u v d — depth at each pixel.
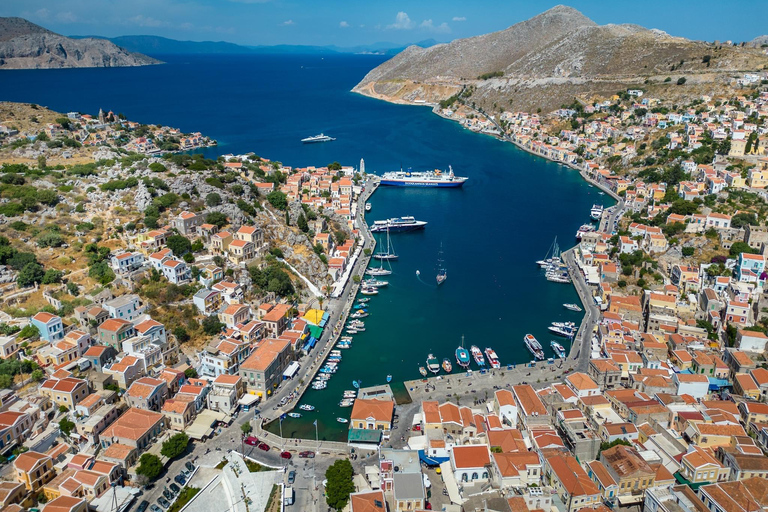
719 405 150.62
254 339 183.62
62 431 139.12
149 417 142.62
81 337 161.75
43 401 143.00
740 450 131.88
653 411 145.00
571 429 141.75
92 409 141.75
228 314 186.88
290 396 166.12
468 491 127.94
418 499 120.38
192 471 134.88
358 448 144.00
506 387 171.00
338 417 158.12
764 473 123.75
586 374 165.62
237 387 160.62
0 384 145.50
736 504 109.69
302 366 182.50
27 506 120.88
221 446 144.38
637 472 122.38
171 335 178.62
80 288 185.62
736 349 177.62
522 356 191.50
